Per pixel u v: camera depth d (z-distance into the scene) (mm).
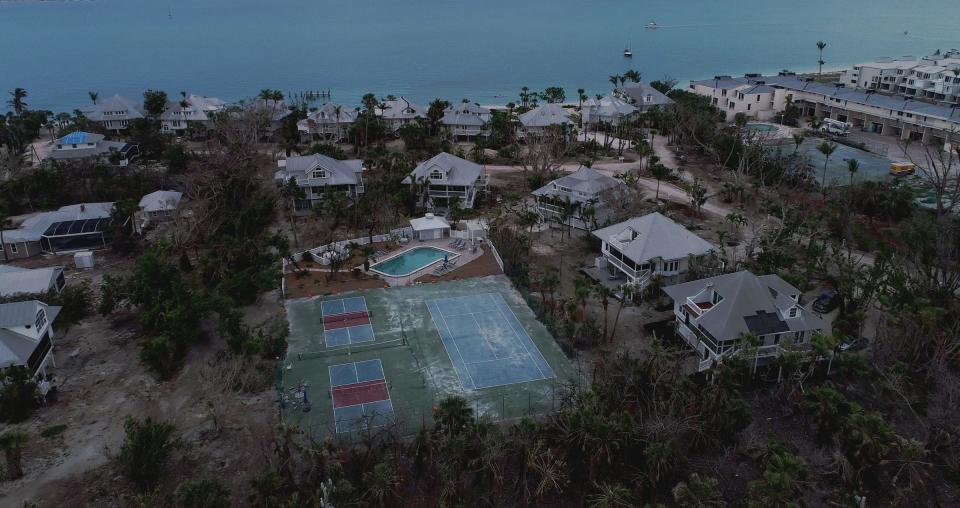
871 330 78438
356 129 170500
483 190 131875
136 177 132750
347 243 102812
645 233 89750
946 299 78625
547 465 53812
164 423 59406
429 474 55875
